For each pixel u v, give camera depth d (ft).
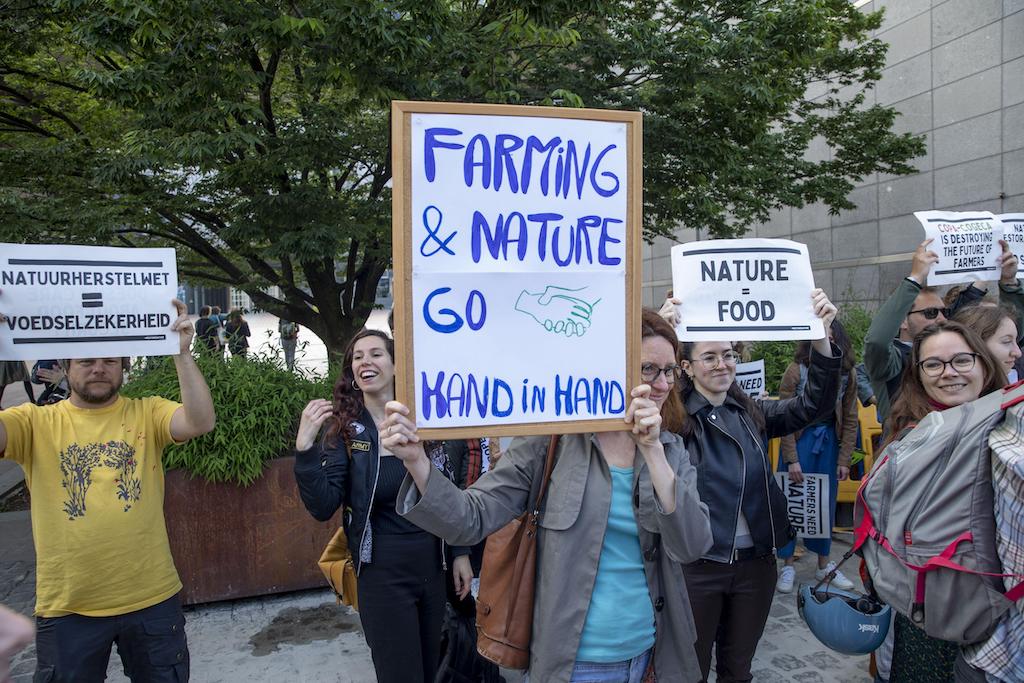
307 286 36.45
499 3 22.65
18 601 16.72
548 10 20.76
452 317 6.40
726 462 10.11
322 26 19.72
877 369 11.37
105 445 9.22
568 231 6.68
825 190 38.22
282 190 25.21
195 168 25.39
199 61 20.13
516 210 6.56
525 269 6.56
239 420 15.89
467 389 6.42
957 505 7.14
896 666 9.23
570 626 6.82
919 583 7.38
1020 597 6.81
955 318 11.22
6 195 21.94
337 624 15.52
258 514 16.29
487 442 13.04
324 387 17.48
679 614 7.02
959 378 8.75
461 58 22.03
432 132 6.39
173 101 20.06
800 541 19.67
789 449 16.14
